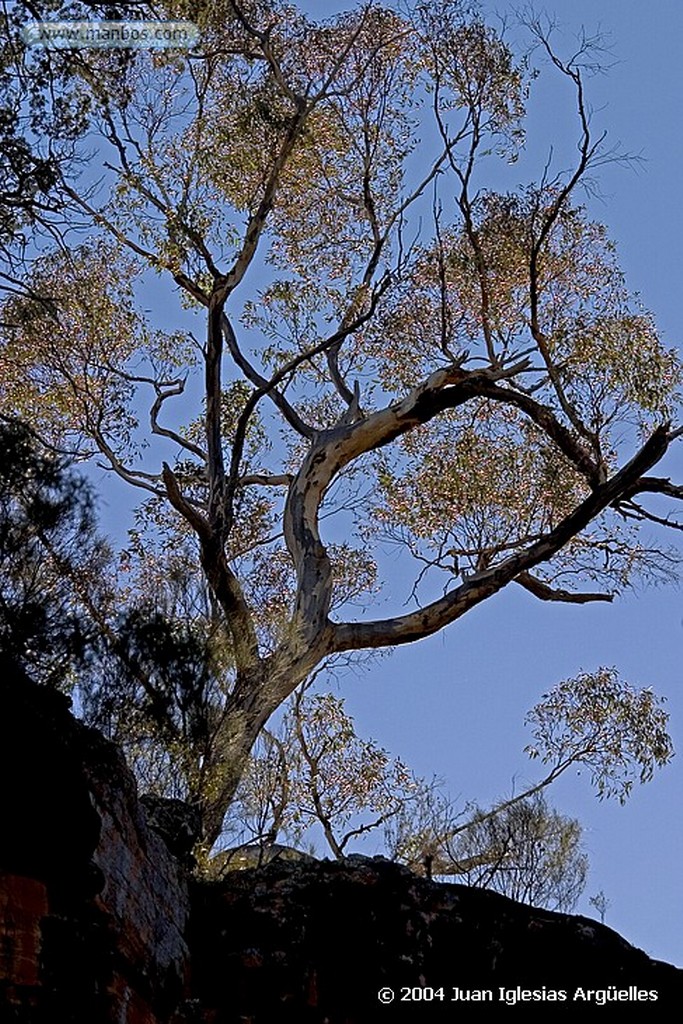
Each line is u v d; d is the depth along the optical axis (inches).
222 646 636.1
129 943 449.1
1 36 671.8
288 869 541.6
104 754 463.2
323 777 777.6
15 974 411.2
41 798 425.7
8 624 513.7
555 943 553.9
